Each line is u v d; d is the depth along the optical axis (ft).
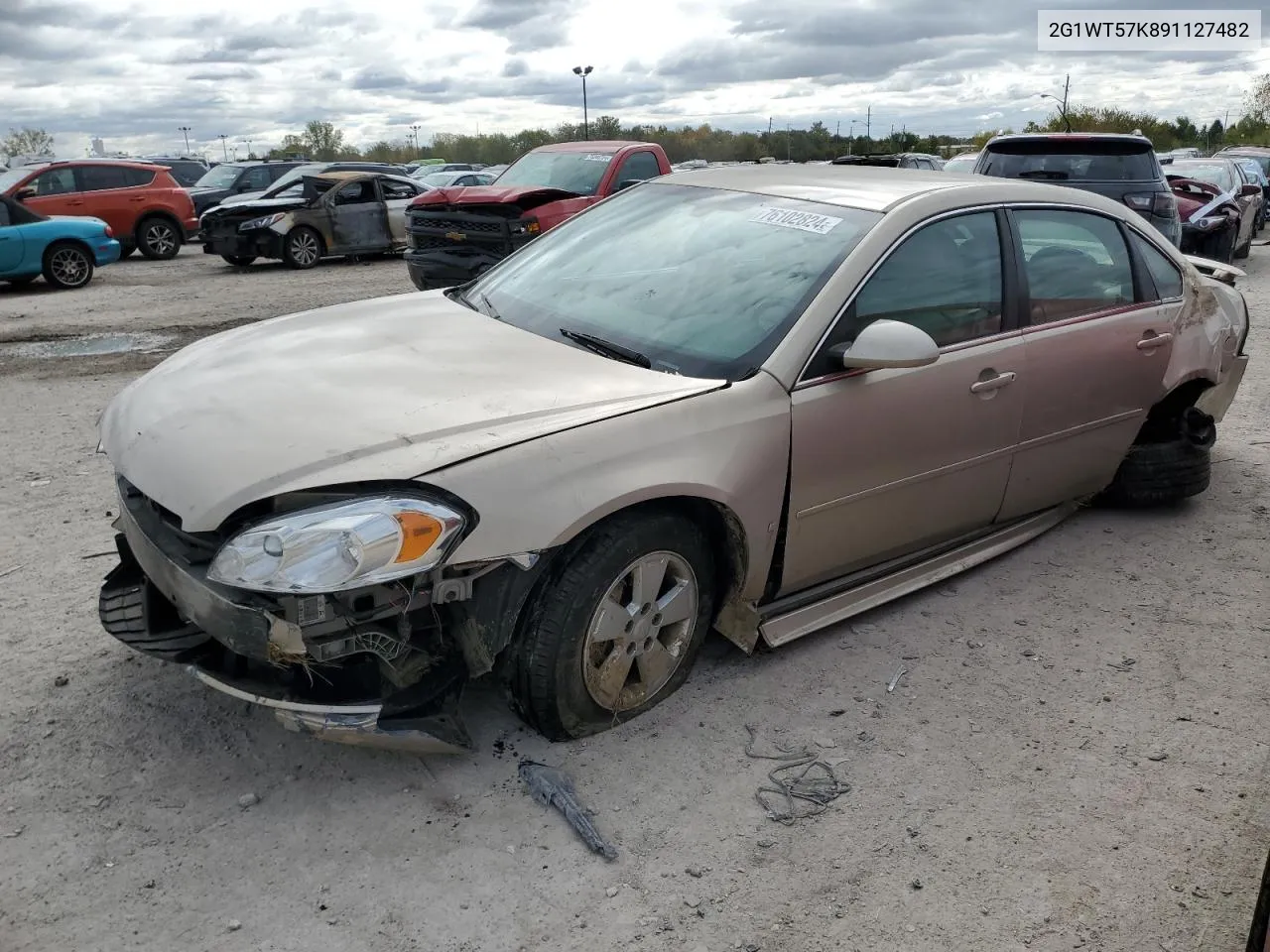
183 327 33.73
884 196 12.20
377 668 8.90
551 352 10.82
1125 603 13.47
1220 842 8.95
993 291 12.62
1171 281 15.51
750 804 9.19
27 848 8.28
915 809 9.23
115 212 56.44
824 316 10.74
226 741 9.73
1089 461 14.73
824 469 10.81
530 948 7.54
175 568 8.54
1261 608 13.42
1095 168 34.32
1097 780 9.74
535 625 9.16
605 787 9.30
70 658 11.11
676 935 7.71
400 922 7.72
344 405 9.22
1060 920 8.00
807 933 7.78
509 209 31.73
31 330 32.96
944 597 13.44
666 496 9.46
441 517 8.19
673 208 13.43
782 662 11.60
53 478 17.22
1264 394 24.61
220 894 7.90
